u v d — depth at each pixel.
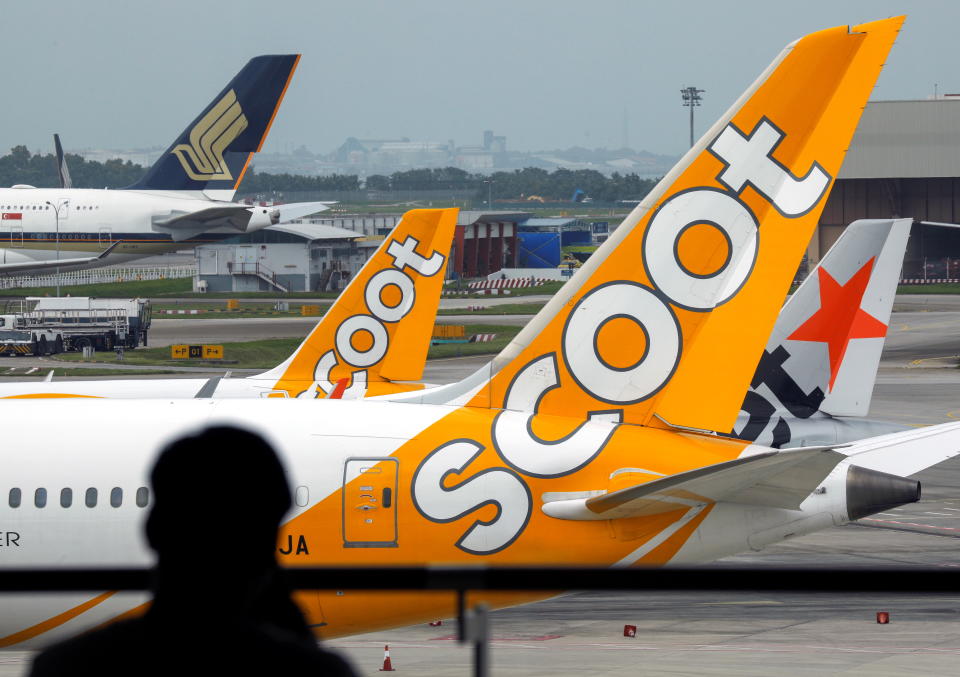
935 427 73.12
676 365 63.75
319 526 61.28
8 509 61.69
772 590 20.72
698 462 62.66
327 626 60.88
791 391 102.44
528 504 62.00
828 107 61.12
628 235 63.50
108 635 16.69
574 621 101.12
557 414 64.56
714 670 85.56
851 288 101.62
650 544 62.41
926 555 125.88
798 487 57.22
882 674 84.44
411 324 131.62
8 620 58.97
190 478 16.86
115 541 61.62
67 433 63.25
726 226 62.66
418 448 62.44
